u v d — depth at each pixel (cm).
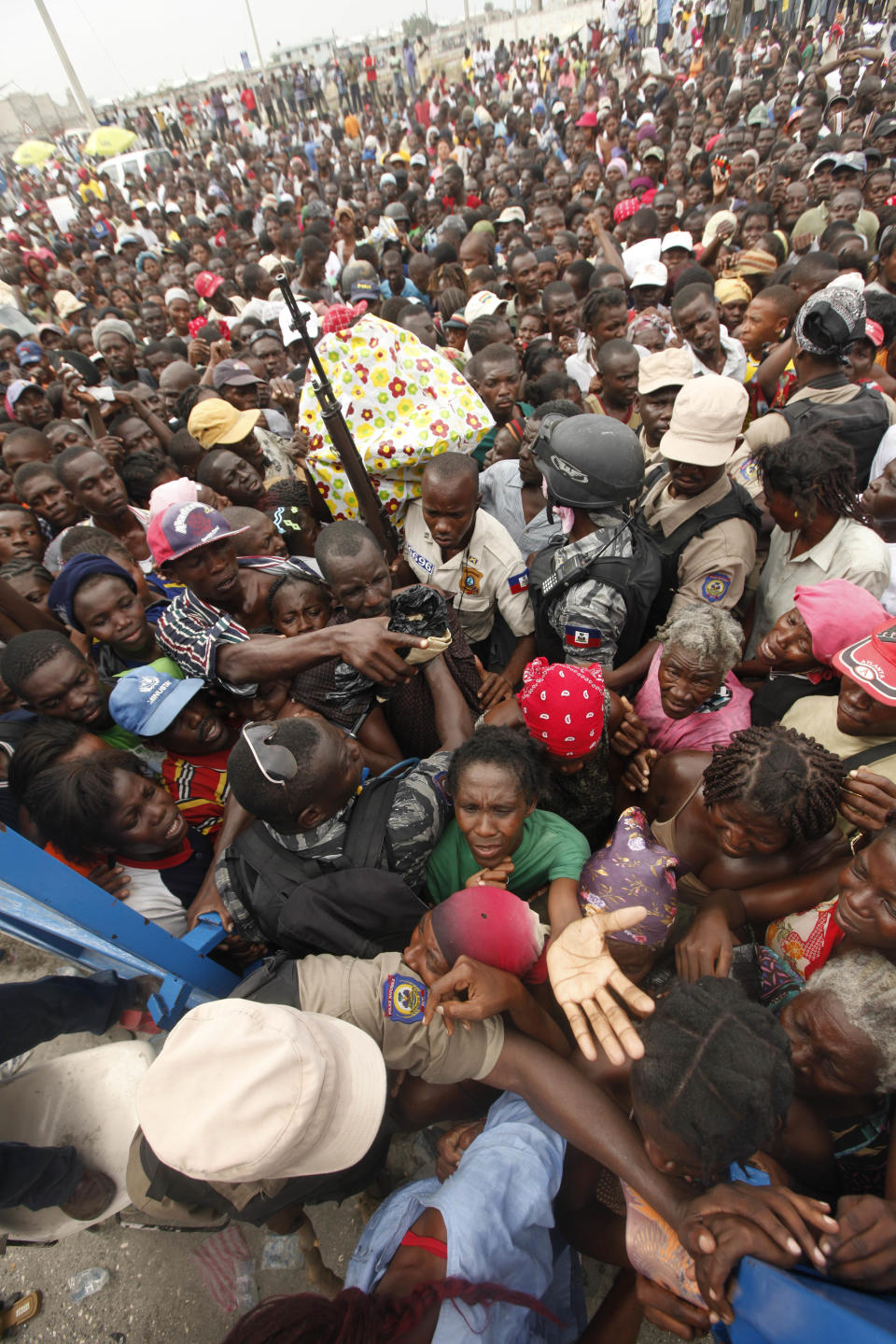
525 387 394
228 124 2731
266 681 201
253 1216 152
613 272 568
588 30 2531
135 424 465
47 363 570
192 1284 197
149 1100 118
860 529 229
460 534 243
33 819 182
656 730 219
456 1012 134
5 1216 175
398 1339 107
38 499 358
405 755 233
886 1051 118
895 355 407
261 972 155
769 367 401
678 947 164
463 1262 117
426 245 964
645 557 227
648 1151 124
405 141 1864
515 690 271
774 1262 100
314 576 230
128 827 176
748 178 894
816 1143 133
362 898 154
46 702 214
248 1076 113
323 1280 190
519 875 177
